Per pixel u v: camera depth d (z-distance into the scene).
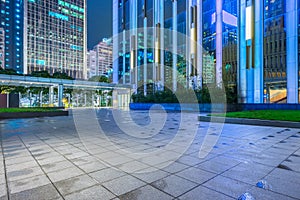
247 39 21.50
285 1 18.84
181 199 2.98
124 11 44.47
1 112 15.97
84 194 3.13
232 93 22.80
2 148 6.14
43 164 4.59
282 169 4.23
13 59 105.12
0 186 3.42
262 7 20.48
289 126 10.27
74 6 127.94
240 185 3.46
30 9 109.38
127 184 3.50
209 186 3.42
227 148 6.08
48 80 29.50
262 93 20.44
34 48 110.44
